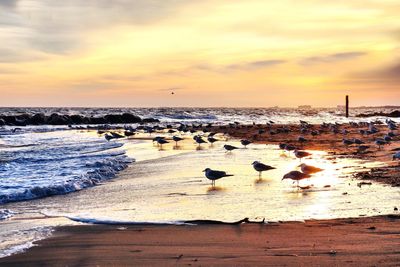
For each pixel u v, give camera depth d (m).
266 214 12.92
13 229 11.80
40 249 9.93
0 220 12.99
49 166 25.27
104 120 99.62
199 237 10.59
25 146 42.19
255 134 54.38
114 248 9.86
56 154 33.19
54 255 9.51
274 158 28.11
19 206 15.17
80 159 28.98
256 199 15.16
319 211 13.13
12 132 67.25
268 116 145.25
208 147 38.38
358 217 12.26
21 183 19.38
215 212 13.34
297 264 8.41
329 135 51.00
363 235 10.38
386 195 15.25
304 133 55.28
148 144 42.78
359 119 123.69
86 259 9.17
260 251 9.33
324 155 28.94
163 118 120.81
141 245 10.03
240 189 17.19
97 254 9.46
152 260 8.93
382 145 33.75
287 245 9.71
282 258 8.80
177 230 11.30
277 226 11.49
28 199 16.44
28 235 11.13
